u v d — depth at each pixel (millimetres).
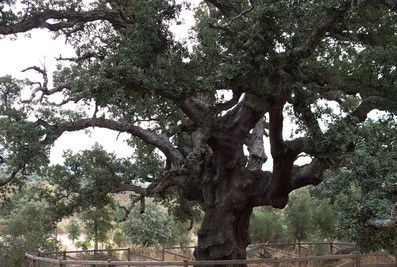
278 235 30422
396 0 10742
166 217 36625
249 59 11344
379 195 9461
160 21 11961
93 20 15164
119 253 27781
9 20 13922
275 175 15492
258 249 24203
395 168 9734
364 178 9852
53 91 15906
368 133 11227
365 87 14312
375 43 14219
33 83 15570
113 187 19547
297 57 11617
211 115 14391
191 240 37844
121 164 20250
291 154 14469
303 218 28984
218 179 17062
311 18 11523
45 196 20172
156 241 35719
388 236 9242
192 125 15430
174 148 18500
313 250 23875
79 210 20375
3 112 14898
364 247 9594
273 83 12688
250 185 16703
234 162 16719
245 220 17547
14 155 13977
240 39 11391
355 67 14250
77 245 32250
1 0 13656
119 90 11281
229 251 16609
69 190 20031
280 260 13367
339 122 12438
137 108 16594
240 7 15031
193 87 11930
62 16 14648
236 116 16109
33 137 13867
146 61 11688
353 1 10758
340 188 9984
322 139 12625
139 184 20969
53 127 15078
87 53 15859
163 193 22125
